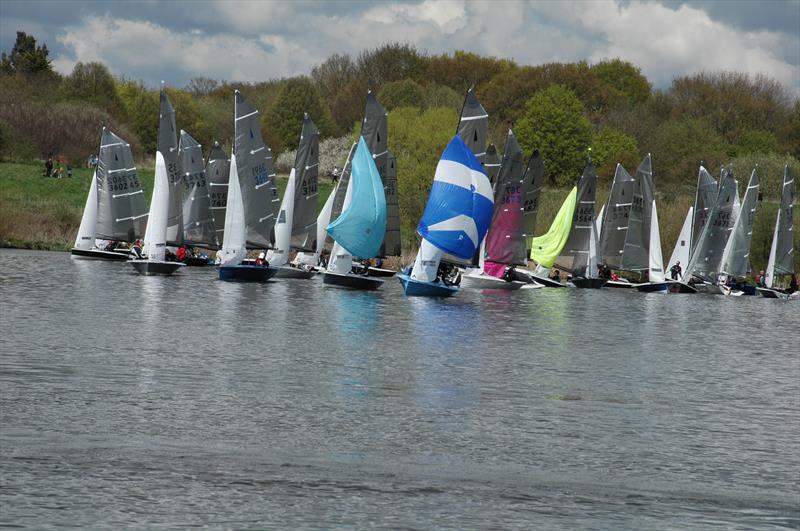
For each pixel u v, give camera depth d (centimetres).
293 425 5703
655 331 11431
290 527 4166
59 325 9444
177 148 17325
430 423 5894
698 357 9319
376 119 14575
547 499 4600
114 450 5053
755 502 4650
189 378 6981
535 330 10788
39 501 4331
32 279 14025
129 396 6288
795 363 9194
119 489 4509
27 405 5903
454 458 5172
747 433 5978
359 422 5844
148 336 8962
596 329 11294
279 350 8462
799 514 4516
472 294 15062
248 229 15475
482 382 7338
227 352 8225
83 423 5538
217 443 5256
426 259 13538
